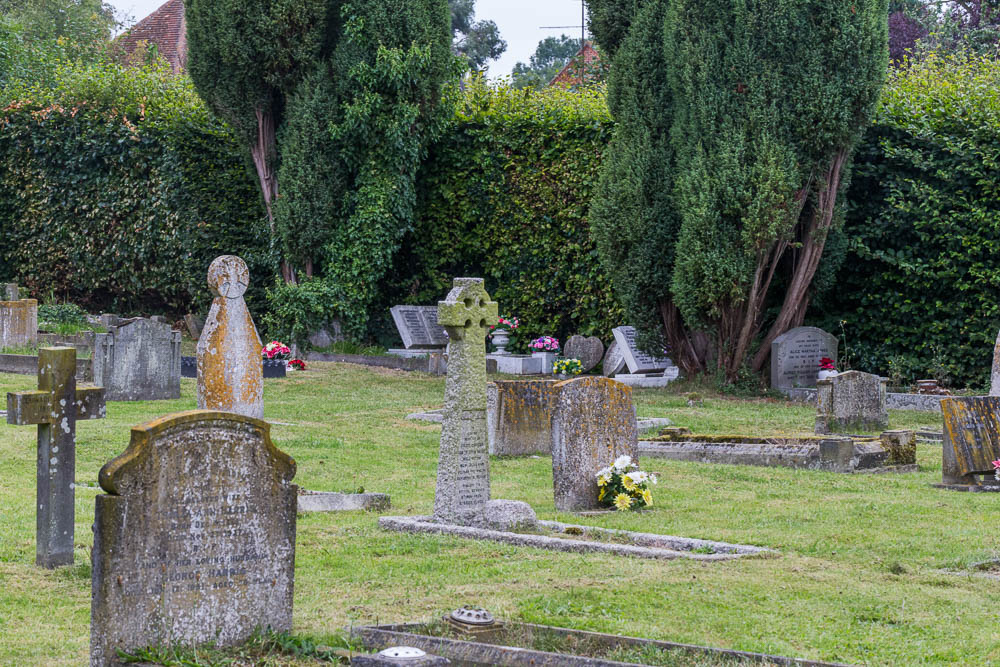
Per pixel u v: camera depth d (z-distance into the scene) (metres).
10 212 33.84
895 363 23.97
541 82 45.59
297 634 6.92
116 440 15.48
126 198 32.28
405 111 28.27
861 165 24.55
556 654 6.23
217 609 6.56
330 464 14.81
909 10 48.22
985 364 23.50
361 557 9.52
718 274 22.38
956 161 23.39
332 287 29.05
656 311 24.45
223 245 31.30
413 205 29.73
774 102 22.20
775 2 22.17
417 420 19.23
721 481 14.16
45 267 33.69
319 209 28.80
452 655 6.34
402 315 29.77
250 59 28.41
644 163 23.88
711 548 10.09
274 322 29.34
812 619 7.79
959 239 23.25
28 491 12.23
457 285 11.02
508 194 29.61
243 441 6.69
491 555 9.66
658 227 23.94
